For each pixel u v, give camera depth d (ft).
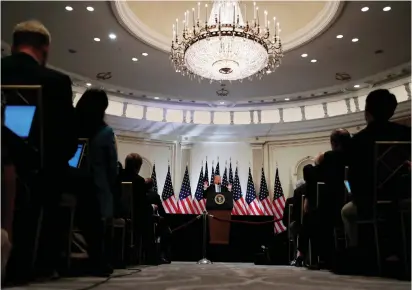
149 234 16.35
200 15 24.76
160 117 35.01
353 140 8.97
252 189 32.01
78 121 8.91
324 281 6.86
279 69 27.73
